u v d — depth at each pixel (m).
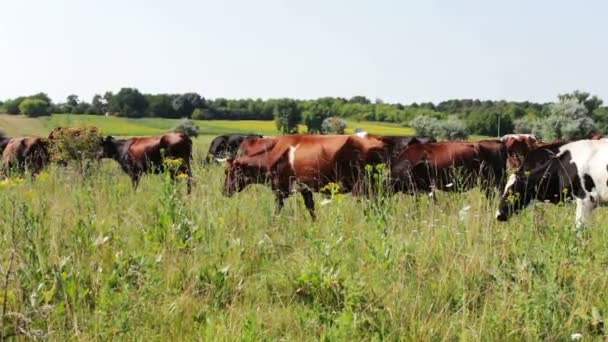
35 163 17.64
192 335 4.59
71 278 5.11
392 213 7.14
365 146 9.40
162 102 96.25
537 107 75.81
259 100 100.12
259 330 4.45
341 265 5.75
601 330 4.55
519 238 6.17
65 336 4.41
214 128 73.81
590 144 8.22
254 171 9.95
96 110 94.94
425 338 4.43
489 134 66.12
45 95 89.94
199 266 5.86
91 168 14.11
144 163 15.54
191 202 7.55
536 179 8.38
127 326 4.33
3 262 5.44
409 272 5.65
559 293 4.79
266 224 7.50
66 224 6.80
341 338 4.21
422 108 98.94
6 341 4.29
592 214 8.21
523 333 4.44
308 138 9.66
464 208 6.93
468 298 5.06
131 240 6.51
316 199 10.02
